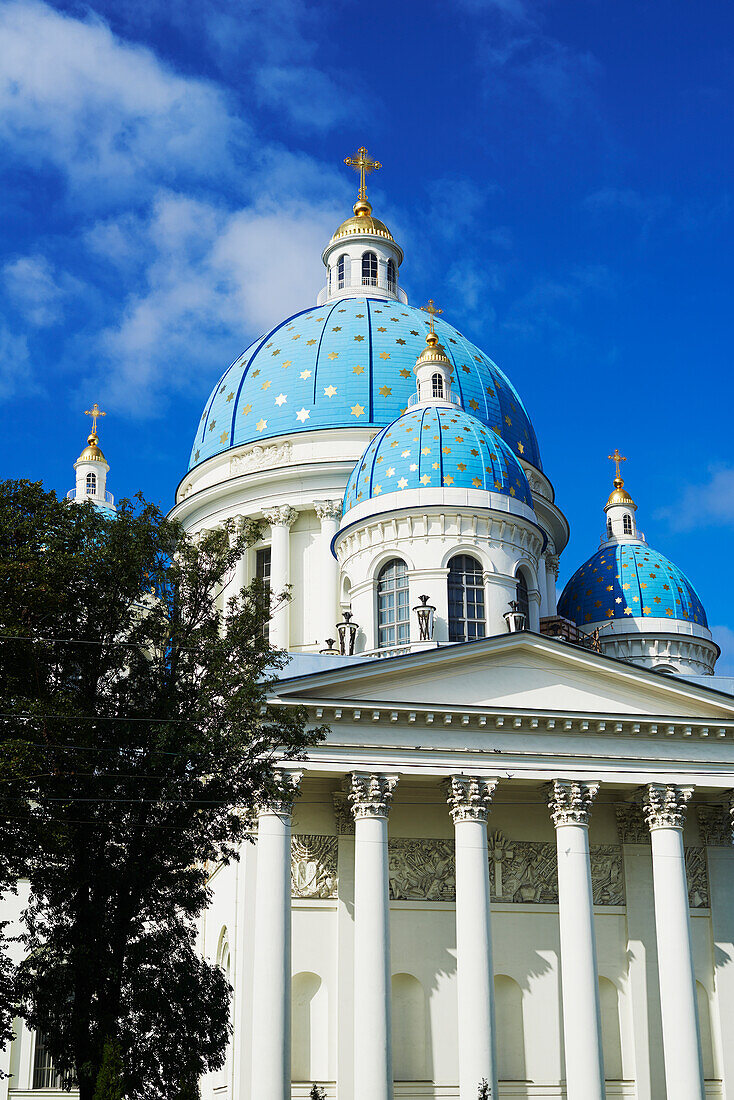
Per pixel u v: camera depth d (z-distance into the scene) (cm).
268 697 5172
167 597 4403
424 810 5638
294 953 5325
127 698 4169
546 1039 5484
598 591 7944
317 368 7769
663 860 5456
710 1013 5641
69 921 4175
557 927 5641
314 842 5456
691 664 7806
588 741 5503
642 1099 5475
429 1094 5288
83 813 3950
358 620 6341
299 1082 5188
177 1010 3994
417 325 8056
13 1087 6212
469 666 5488
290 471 7462
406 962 5444
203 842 4125
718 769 5584
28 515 4231
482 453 6556
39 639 4019
